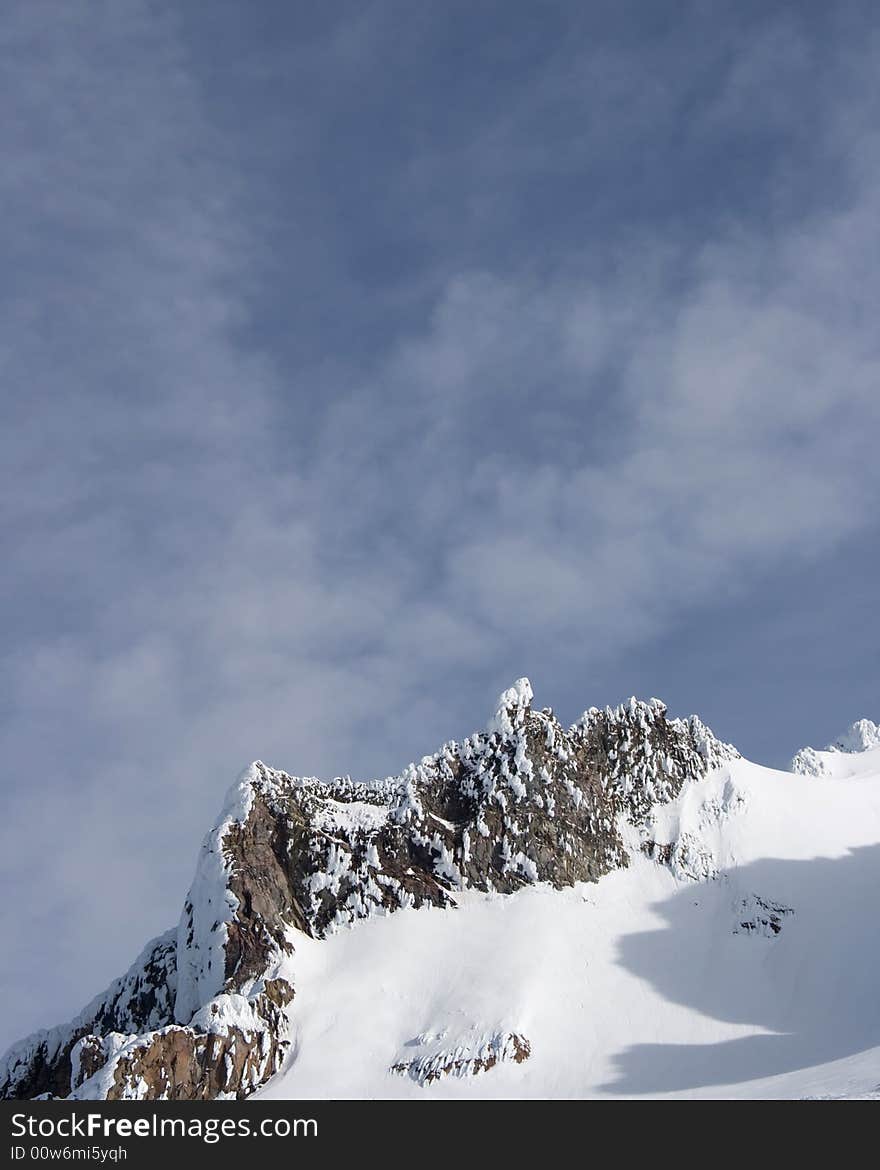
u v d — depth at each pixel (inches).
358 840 5216.5
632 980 4739.2
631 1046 4392.2
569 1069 4254.4
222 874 4948.3
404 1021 4515.3
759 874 5270.7
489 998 4517.7
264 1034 4357.8
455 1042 4315.9
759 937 4987.7
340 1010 4539.9
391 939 4894.2
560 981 4675.2
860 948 4847.4
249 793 5246.1
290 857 5137.8
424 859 5196.9
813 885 5226.4
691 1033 4473.4
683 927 5049.2
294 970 4694.9
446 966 4753.9
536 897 5093.5
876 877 5290.4
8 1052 5068.9
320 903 5027.1
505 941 4849.9
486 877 5147.6
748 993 4714.6
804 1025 4505.4
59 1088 4886.8
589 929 4992.6
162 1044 4143.7
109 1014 5137.8
